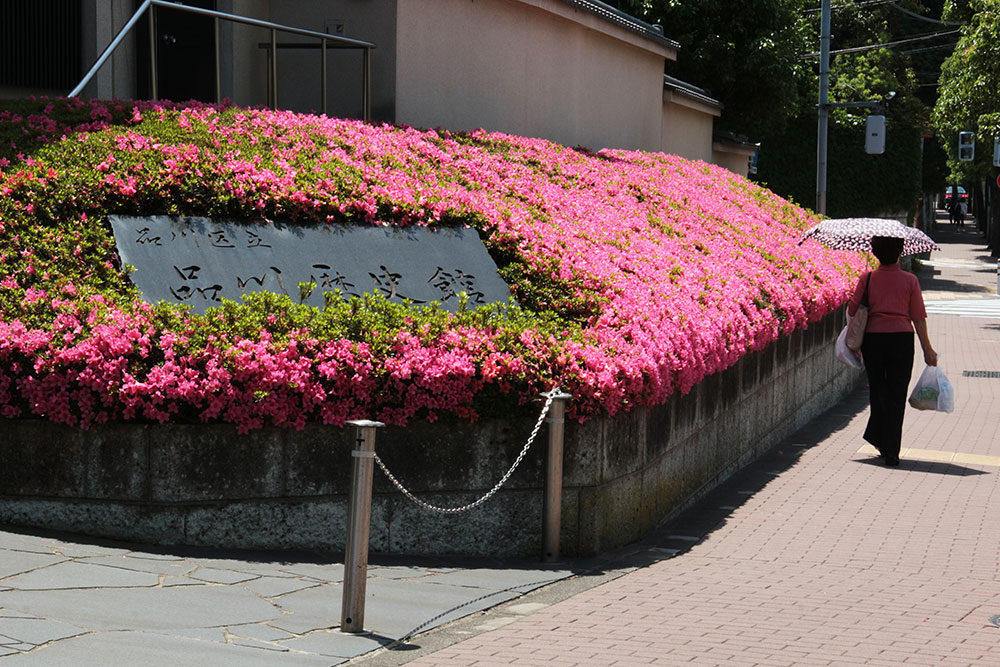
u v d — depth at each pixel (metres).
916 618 6.43
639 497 8.59
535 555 7.86
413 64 14.27
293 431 7.38
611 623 6.27
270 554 7.27
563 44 18.34
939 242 72.56
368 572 7.11
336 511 7.51
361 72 14.11
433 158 11.79
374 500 7.56
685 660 5.62
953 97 29.27
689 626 6.22
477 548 7.77
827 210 42.31
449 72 15.10
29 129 9.70
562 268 9.43
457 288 8.95
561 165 14.08
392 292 8.68
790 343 13.39
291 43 14.25
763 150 42.25
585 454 7.88
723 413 10.77
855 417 15.17
